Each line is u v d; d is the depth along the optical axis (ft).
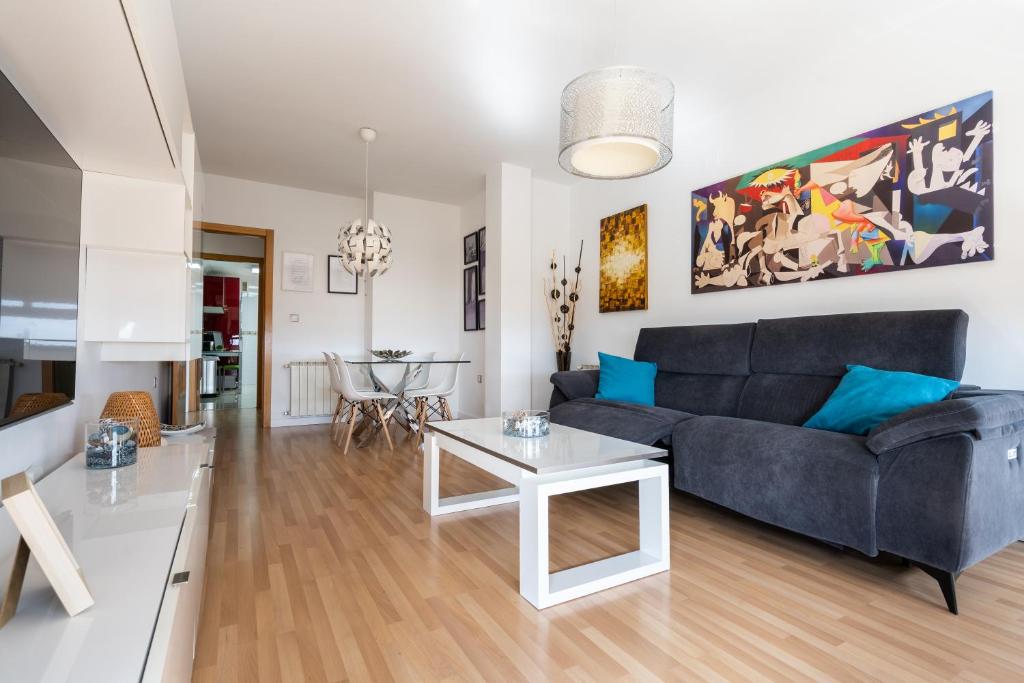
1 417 3.53
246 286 29.94
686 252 12.23
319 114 11.59
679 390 10.73
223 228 15.71
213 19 8.25
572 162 6.89
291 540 6.88
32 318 4.14
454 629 4.75
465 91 10.57
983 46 7.44
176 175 6.54
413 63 9.53
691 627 4.81
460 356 14.57
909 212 8.20
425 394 13.91
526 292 14.71
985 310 7.38
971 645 4.49
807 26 8.48
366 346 17.92
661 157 6.64
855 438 6.36
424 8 8.03
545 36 8.74
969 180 7.54
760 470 6.74
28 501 2.50
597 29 8.54
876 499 5.58
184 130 8.00
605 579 5.60
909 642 4.54
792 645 4.50
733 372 9.93
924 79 8.08
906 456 5.46
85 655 2.22
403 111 11.45
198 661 4.20
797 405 8.57
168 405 12.60
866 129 8.82
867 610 5.12
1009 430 5.53
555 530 7.43
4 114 3.58
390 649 4.42
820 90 9.48
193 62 9.47
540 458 5.74
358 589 5.51
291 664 4.18
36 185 4.25
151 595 2.72
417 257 18.11
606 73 6.13
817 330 8.67
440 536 7.06
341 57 9.34
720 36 8.73
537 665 4.21
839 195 9.14
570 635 4.67
